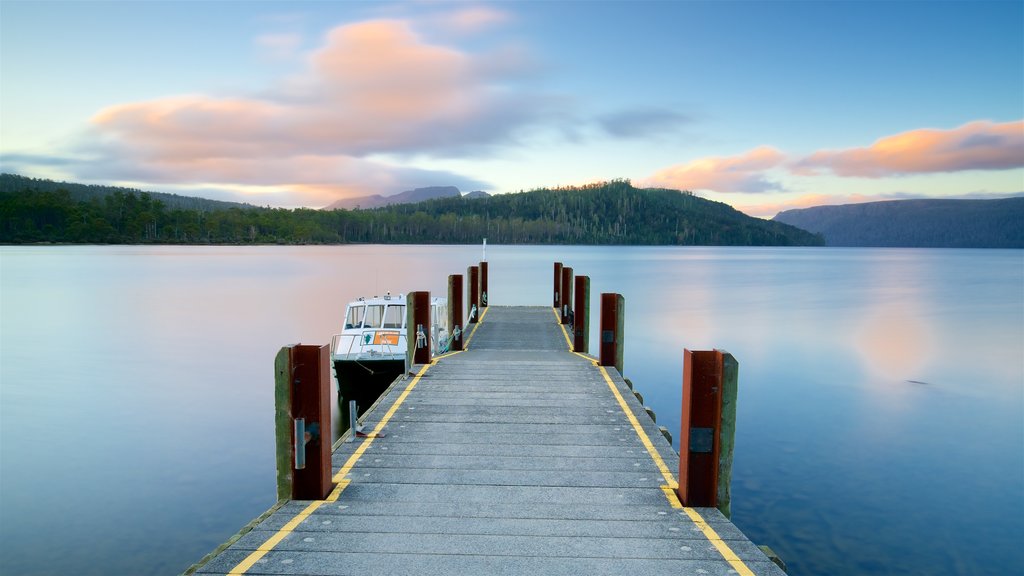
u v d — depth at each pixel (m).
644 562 5.07
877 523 11.26
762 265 128.75
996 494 12.58
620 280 79.38
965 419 18.19
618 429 8.95
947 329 37.22
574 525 5.81
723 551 5.29
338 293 56.34
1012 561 9.91
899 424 17.61
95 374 23.89
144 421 17.50
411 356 13.13
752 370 25.36
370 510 6.13
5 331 35.06
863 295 60.88
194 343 31.06
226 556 5.09
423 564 5.00
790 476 13.53
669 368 25.27
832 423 17.70
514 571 4.89
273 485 12.79
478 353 15.82
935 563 9.84
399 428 8.93
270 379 23.09
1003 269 121.44
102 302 49.41
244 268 96.19
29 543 10.24
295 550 5.22
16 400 19.97
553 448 8.13
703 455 6.27
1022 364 26.55
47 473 13.44
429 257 143.12
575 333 16.09
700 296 58.00
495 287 63.12
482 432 8.78
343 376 16.91
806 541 10.54
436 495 6.55
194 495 12.27
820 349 30.20
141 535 10.57
